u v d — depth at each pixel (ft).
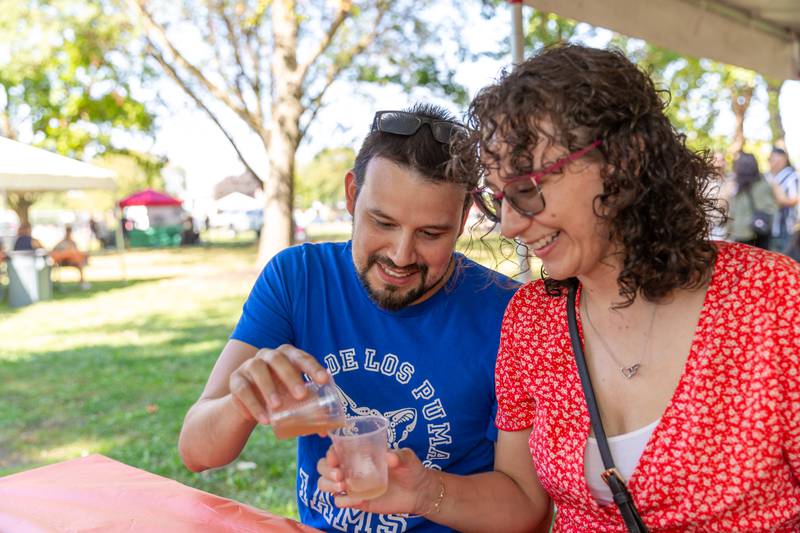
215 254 78.02
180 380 21.65
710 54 11.81
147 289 46.03
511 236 4.33
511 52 8.88
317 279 5.98
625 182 4.00
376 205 5.15
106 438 16.26
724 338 4.20
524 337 4.97
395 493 4.80
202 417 5.17
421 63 48.96
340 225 156.25
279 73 48.39
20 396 20.16
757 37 12.85
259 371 4.34
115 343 27.91
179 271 58.23
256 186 141.28
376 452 4.35
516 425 5.22
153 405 18.88
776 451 4.11
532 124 4.03
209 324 32.09
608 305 4.63
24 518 5.04
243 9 47.98
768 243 22.09
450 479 5.09
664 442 4.27
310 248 6.23
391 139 5.13
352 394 5.77
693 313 4.40
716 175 4.47
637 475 4.34
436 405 5.64
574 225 4.15
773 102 58.39
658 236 4.14
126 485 5.67
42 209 180.55
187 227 99.30
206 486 13.14
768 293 4.15
